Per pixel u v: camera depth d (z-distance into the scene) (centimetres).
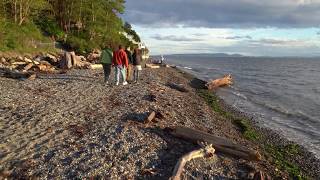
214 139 1297
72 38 5731
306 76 8000
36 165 1033
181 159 1095
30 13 5434
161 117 1639
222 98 3253
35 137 1244
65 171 1008
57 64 3547
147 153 1175
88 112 1627
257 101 3350
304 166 1480
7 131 1287
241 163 1211
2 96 1828
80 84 2377
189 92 3109
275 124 2316
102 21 7044
